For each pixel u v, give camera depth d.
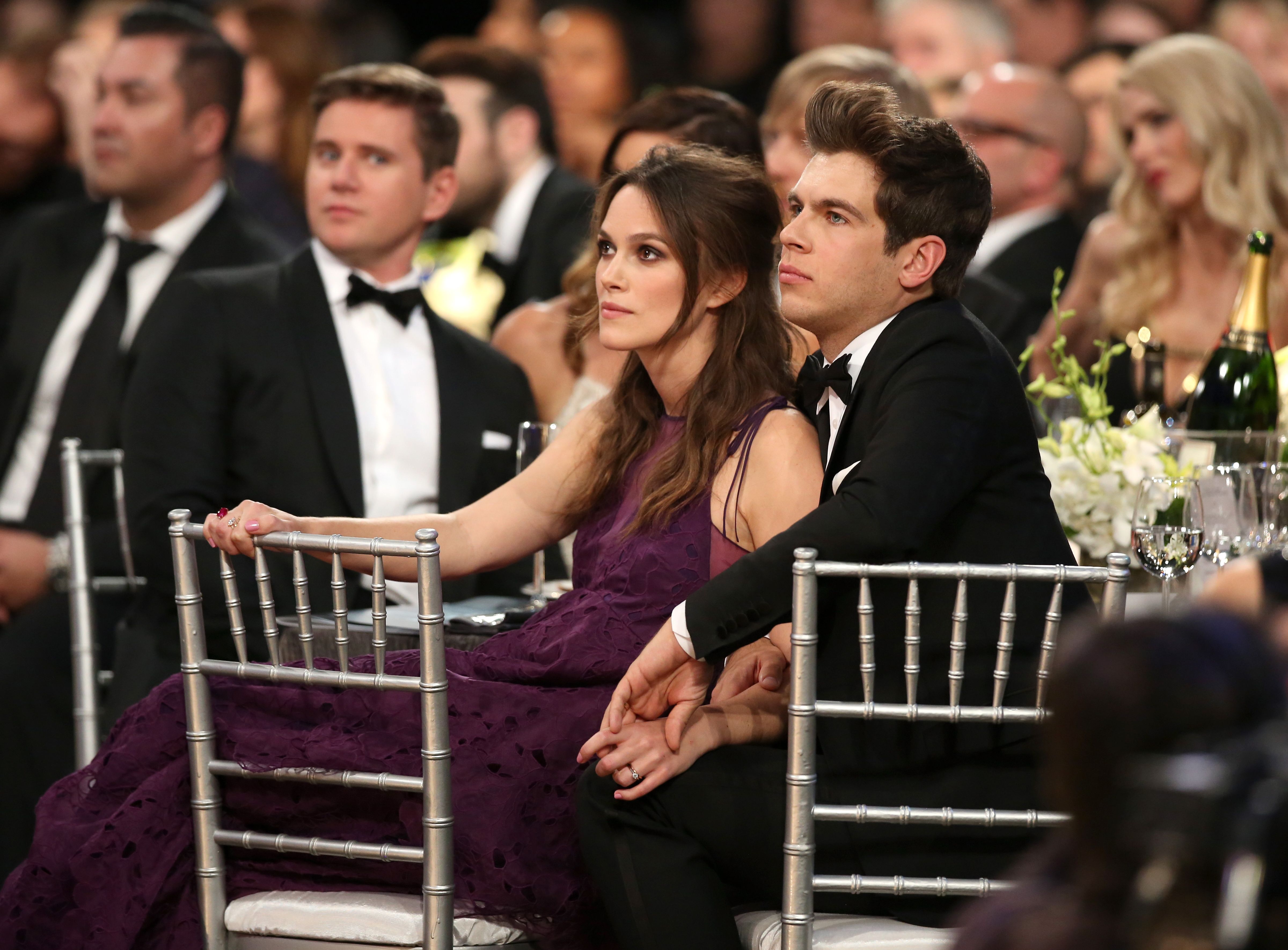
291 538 8.06
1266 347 10.76
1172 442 10.02
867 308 8.33
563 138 25.20
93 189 21.70
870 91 8.31
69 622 13.77
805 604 7.35
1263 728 3.71
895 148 8.09
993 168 18.23
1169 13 23.78
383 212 13.00
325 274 13.11
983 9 22.73
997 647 7.72
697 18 27.53
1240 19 22.20
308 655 8.20
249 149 22.33
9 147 22.28
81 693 12.20
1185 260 14.38
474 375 13.45
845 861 7.89
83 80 22.22
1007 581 7.82
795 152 13.77
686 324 8.98
